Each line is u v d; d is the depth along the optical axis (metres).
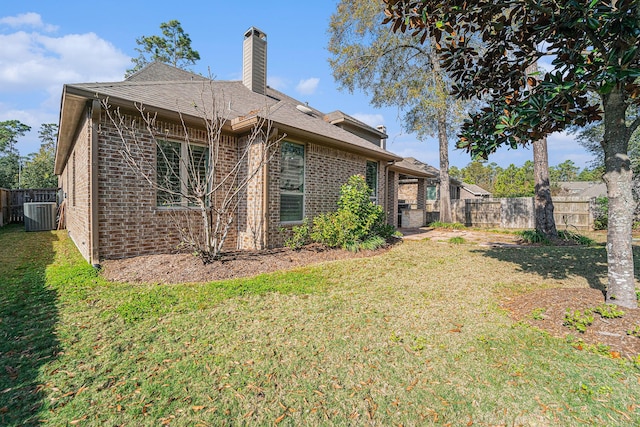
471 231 14.05
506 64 3.99
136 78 9.29
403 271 5.86
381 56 15.41
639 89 2.99
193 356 2.71
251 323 3.39
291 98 14.48
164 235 6.33
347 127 15.23
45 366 2.52
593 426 1.96
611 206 3.58
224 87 9.74
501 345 2.95
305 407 2.12
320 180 8.86
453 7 3.16
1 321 3.35
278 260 6.35
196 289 4.48
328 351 2.82
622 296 3.43
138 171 5.85
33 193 16.41
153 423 1.95
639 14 2.46
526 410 2.10
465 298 4.32
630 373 2.48
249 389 2.29
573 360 2.67
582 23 2.80
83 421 1.95
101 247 5.55
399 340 3.04
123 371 2.47
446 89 13.87
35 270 5.50
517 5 3.32
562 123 3.76
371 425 1.97
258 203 7.06
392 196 14.84
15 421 1.93
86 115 5.91
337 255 7.25
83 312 3.61
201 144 6.91
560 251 8.05
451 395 2.25
